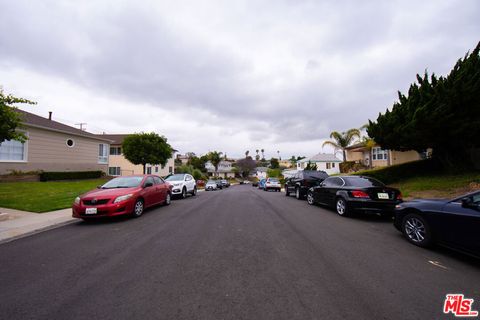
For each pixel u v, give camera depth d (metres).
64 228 5.95
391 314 2.33
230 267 3.47
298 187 12.76
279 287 2.88
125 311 2.40
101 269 3.42
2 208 8.20
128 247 4.41
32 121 16.89
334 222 6.59
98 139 22.69
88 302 2.57
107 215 6.36
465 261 3.76
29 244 4.65
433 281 3.06
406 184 12.12
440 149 12.06
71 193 11.76
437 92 10.20
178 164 64.38
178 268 3.44
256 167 90.88
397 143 12.18
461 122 9.79
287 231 5.55
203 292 2.76
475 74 9.31
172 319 2.27
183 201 11.76
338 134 28.31
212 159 69.19
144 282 3.01
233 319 2.26
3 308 2.46
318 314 2.33
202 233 5.36
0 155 14.65
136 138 23.30
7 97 6.82
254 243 4.62
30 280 3.10
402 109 11.98
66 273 3.30
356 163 27.12
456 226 3.86
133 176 8.37
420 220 4.48
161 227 5.95
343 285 2.93
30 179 15.69
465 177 10.52
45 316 2.33
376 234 5.33
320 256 3.92
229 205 10.09
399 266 3.53
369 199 6.84
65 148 19.09
